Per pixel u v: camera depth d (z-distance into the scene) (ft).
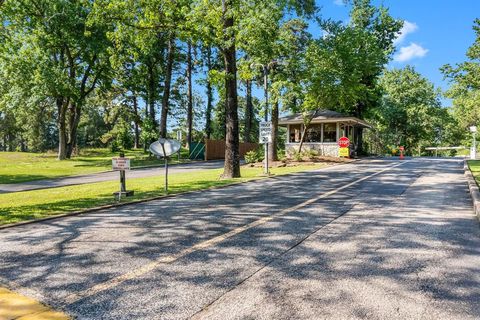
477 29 44.52
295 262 13.05
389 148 163.94
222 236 16.85
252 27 46.93
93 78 112.47
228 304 9.75
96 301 10.03
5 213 24.18
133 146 182.39
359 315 9.09
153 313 9.28
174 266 12.80
